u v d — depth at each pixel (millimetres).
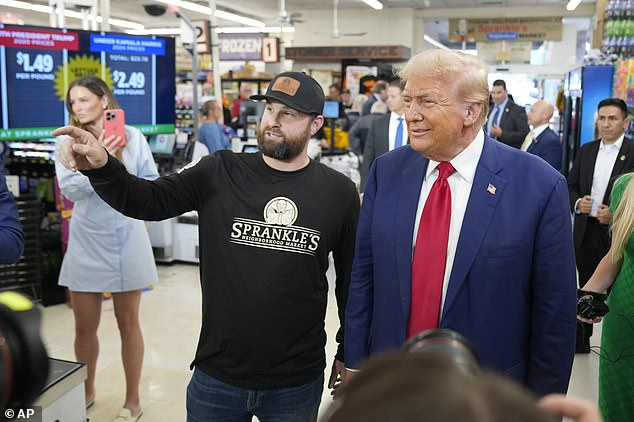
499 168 1598
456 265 1559
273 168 1961
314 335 1998
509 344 1587
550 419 329
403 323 1624
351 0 14727
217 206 1952
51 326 4406
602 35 8742
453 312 1566
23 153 5461
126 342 3135
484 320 1552
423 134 1548
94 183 1790
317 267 1953
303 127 1911
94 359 3229
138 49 5488
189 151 6273
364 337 1771
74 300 3115
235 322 1891
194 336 4305
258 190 1942
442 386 333
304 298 1934
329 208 1957
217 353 1916
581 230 4102
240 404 1924
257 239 1905
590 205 4008
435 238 1596
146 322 4555
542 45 17391
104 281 3027
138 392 3230
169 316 4688
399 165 1728
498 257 1543
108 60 5273
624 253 2170
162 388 3518
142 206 1849
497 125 7465
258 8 16453
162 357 3945
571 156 6770
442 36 21344
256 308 1881
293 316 1917
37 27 4797
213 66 8602
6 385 460
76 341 3191
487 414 317
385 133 5422
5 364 460
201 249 2006
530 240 1557
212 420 1951
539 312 1596
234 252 1907
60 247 5020
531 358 1636
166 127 5863
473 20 15828
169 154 6238
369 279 1795
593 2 14609
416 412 318
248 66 13898
